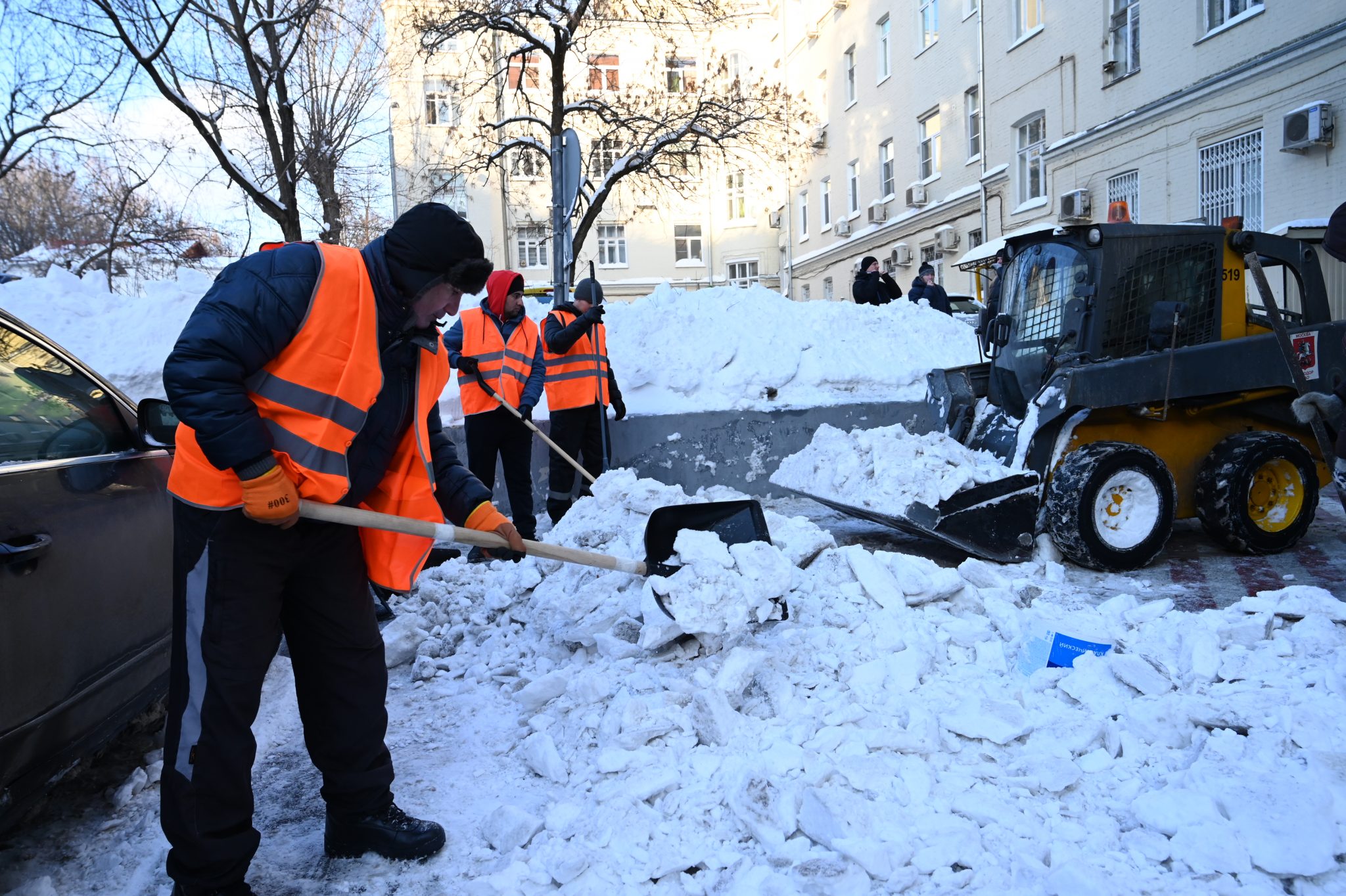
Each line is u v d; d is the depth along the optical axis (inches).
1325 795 96.5
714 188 1508.4
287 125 484.4
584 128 751.7
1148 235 230.2
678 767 114.6
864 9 1108.5
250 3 458.0
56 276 334.3
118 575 112.4
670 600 135.3
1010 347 252.5
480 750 132.8
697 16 735.1
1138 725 117.8
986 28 840.9
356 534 100.1
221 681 89.2
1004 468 221.8
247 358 84.4
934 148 981.8
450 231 90.4
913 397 332.8
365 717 102.0
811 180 1309.1
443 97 735.7
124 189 521.3
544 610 172.6
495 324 242.4
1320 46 497.7
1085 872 88.4
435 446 112.8
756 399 323.3
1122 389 217.3
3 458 99.0
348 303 89.0
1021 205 805.2
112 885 101.6
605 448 282.2
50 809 119.5
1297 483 231.8
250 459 83.4
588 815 107.7
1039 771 108.4
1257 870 90.2
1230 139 573.3
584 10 584.1
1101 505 213.8
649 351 334.6
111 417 125.3
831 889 89.3
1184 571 218.1
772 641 146.3
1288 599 149.3
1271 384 228.1
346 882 99.6
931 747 115.0
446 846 105.7
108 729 111.1
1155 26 626.8
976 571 182.1
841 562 171.2
